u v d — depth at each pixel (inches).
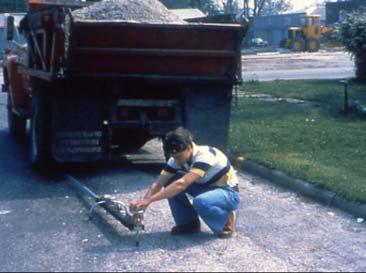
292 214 337.1
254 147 470.6
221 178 293.7
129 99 420.2
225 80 427.8
